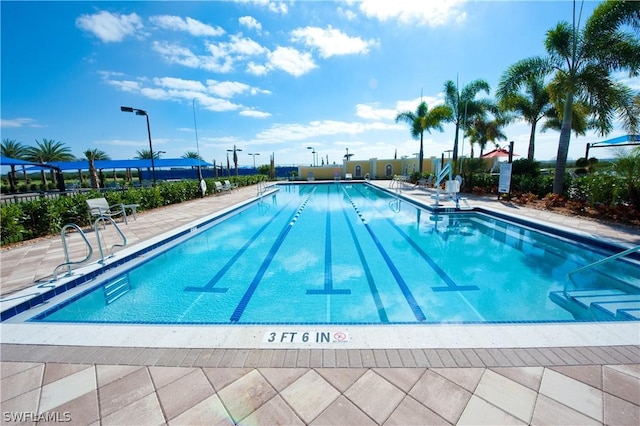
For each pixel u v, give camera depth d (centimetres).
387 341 209
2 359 200
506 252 523
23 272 382
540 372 177
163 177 3109
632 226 567
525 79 892
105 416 154
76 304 346
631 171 617
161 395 166
